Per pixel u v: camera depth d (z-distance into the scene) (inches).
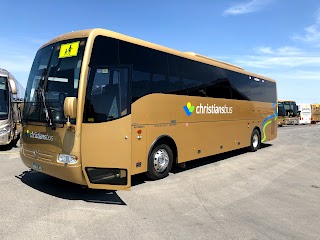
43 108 247.9
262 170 381.4
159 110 303.7
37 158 251.4
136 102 276.4
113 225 191.2
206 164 413.4
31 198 240.1
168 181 309.3
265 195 270.7
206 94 385.7
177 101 330.0
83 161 223.3
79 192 259.9
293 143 712.4
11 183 282.2
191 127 353.7
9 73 495.5
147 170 295.7
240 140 484.1
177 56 335.9
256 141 552.4
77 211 214.5
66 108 215.2
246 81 504.4
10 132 479.5
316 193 283.1
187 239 173.9
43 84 254.1
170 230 185.9
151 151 297.3
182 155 339.9
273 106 634.2
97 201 238.2
